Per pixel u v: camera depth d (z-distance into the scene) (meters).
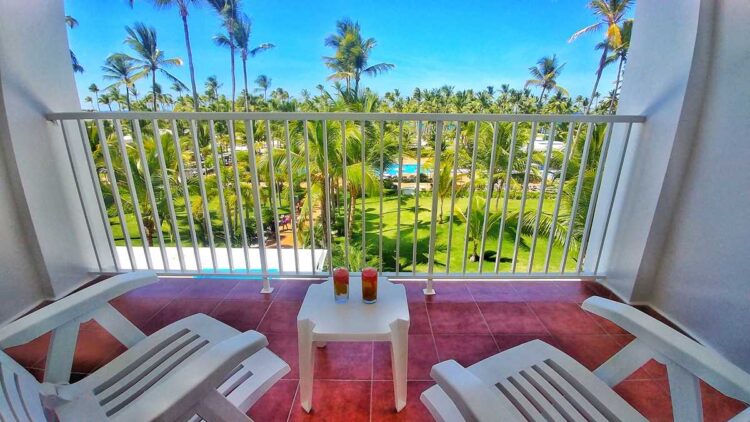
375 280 1.20
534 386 0.94
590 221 1.96
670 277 1.72
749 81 1.32
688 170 1.60
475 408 0.59
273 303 1.89
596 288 2.05
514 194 12.73
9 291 1.73
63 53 1.96
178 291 2.01
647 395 1.28
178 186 12.86
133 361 1.01
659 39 1.65
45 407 0.78
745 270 1.36
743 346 1.38
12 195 1.74
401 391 1.19
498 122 1.73
